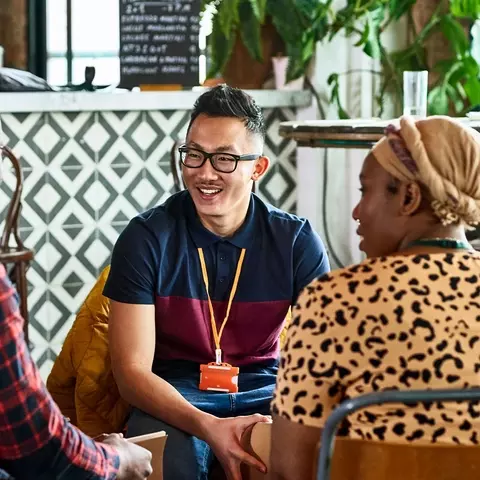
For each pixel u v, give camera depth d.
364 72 6.60
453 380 1.99
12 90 5.77
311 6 6.34
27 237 5.96
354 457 2.03
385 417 2.01
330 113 6.62
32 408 1.95
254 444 2.72
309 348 2.06
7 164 5.80
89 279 6.16
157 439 2.42
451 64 6.31
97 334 3.32
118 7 6.29
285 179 6.70
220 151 3.03
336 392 2.05
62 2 6.62
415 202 2.10
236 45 6.63
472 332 2.01
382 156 2.13
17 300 1.97
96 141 6.07
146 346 3.04
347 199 6.67
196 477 2.87
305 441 2.08
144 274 3.05
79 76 6.68
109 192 6.16
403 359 2.00
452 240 2.10
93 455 2.08
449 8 6.42
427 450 2.00
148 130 6.21
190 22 6.25
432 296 2.02
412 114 4.38
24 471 2.00
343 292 2.04
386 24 6.39
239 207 3.12
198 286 3.12
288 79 6.47
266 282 3.15
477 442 2.01
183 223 3.13
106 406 3.32
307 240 3.20
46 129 5.93
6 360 1.92
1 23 6.54
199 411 2.87
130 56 6.25
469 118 4.28
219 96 3.07
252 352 3.18
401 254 2.09
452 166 2.04
